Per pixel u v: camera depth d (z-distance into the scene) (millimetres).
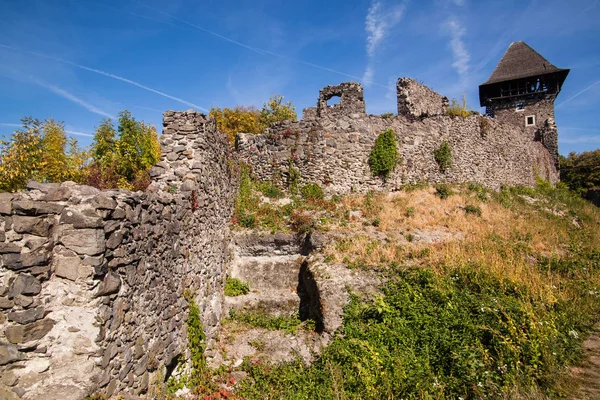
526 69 33812
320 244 11367
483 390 6426
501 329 7891
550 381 6629
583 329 8656
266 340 8930
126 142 14281
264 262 11570
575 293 10141
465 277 9812
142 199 5402
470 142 19984
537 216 16719
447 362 7340
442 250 11398
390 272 10023
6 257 3770
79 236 4121
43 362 3938
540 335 7477
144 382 5281
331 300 9203
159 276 5980
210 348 8406
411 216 14000
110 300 4461
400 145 16594
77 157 15984
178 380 6699
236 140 15234
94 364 4102
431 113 19703
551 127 31938
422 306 8773
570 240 14680
